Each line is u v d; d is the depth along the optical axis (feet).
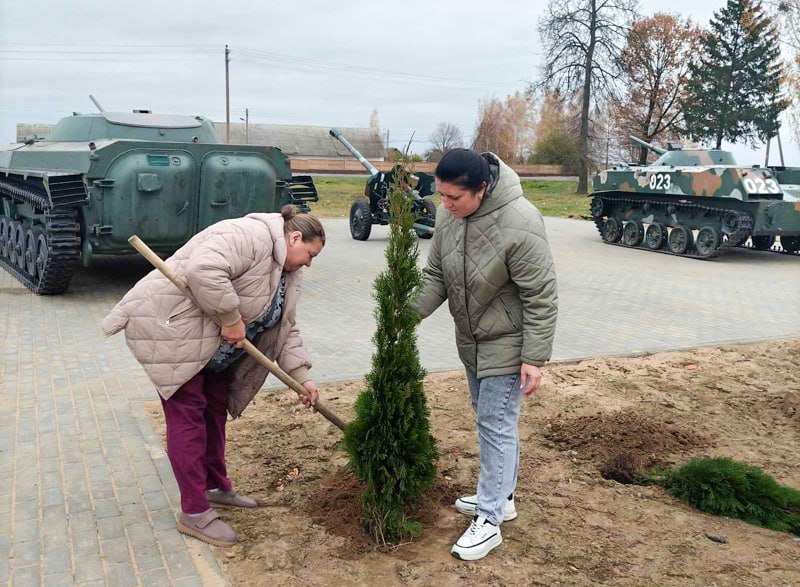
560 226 72.08
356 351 22.89
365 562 10.61
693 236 53.78
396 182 10.64
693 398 18.84
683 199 50.93
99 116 34.47
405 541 11.22
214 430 11.89
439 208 11.25
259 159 31.32
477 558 10.70
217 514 11.98
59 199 27.45
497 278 10.35
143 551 10.71
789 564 10.78
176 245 30.66
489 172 9.98
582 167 128.57
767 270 44.57
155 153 29.04
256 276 10.54
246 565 10.46
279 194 32.68
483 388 10.96
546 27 124.77
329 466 13.96
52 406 16.75
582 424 16.29
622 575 10.39
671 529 11.83
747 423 17.08
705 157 55.26
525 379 10.44
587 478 13.76
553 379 20.29
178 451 10.78
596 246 55.88
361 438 11.12
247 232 10.46
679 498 13.05
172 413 10.91
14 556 10.47
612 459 14.55
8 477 12.99
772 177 47.96
